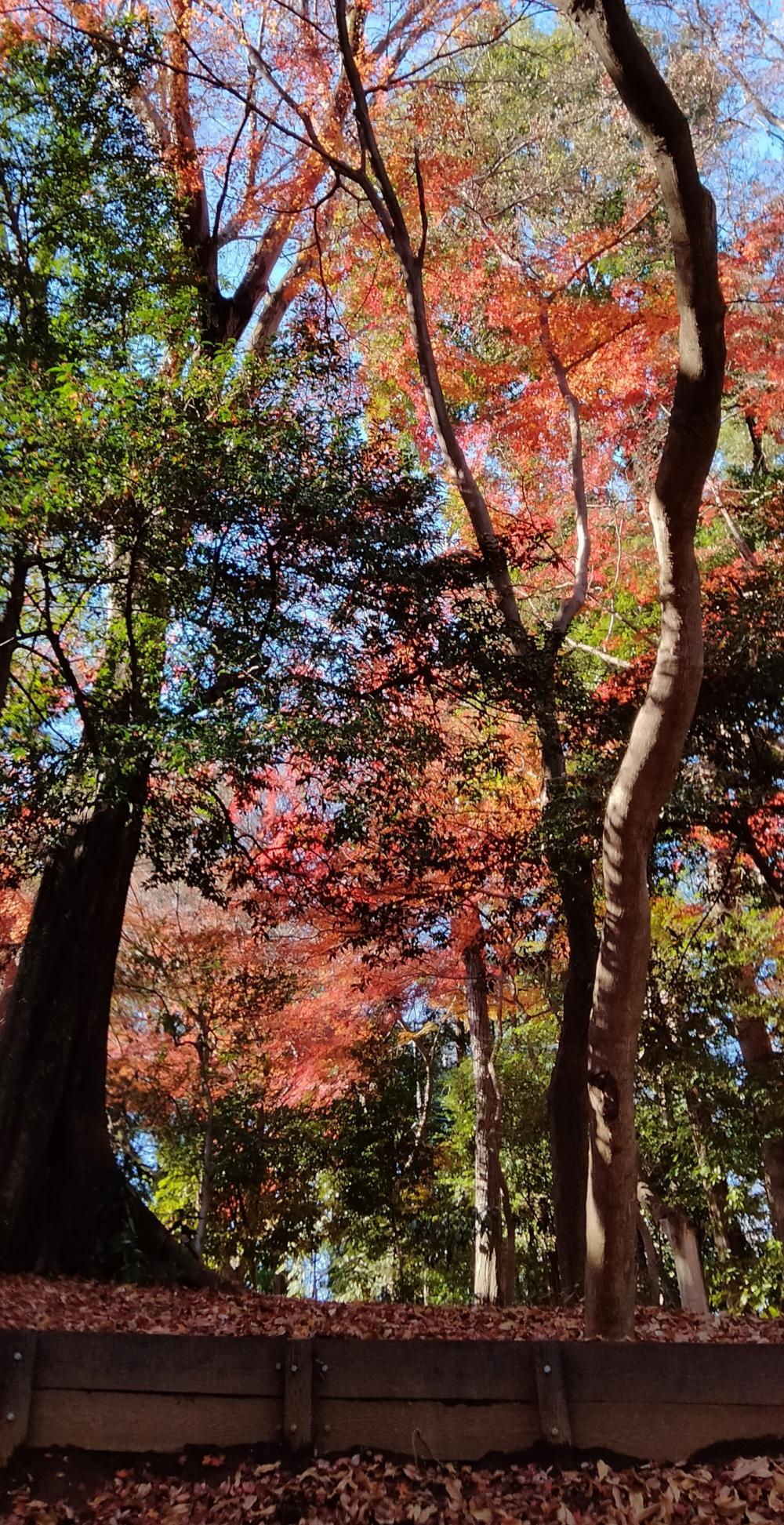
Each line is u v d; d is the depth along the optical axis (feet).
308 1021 58.18
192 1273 35.65
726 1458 13.53
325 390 34.37
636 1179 20.49
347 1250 68.74
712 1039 51.13
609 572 63.00
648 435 57.88
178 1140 63.62
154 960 58.70
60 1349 13.61
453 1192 69.21
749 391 61.67
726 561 59.31
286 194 53.62
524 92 54.34
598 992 20.48
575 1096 35.60
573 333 53.98
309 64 49.06
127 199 35.50
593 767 38.86
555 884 39.24
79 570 32.58
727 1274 55.93
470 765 38.63
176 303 35.60
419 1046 75.15
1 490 28.30
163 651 33.99
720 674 38.93
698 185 16.34
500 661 36.88
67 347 32.96
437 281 55.67
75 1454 13.17
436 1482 13.14
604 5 15.46
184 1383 13.61
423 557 35.24
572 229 55.77
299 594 33.04
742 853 44.37
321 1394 13.66
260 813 50.83
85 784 32.91
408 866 38.47
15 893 52.90
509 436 58.49
